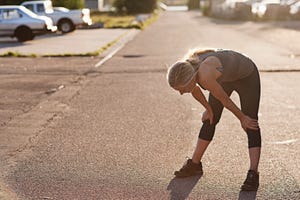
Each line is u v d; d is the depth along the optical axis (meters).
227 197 4.74
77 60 16.95
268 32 28.52
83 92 10.80
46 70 14.52
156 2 70.75
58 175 5.42
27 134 7.20
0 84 12.05
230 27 35.03
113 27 36.34
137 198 4.75
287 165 5.63
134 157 6.02
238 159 5.86
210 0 62.66
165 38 26.16
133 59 16.86
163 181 5.18
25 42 25.23
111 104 9.42
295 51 18.05
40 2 31.83
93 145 6.58
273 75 12.61
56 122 7.97
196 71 4.57
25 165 5.77
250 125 4.79
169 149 6.34
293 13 42.34
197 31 31.48
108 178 5.30
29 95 10.51
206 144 5.24
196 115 8.35
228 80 4.78
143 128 7.50
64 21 31.59
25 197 4.82
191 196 4.78
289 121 7.77
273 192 4.84
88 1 81.19
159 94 10.38
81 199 4.76
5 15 25.56
